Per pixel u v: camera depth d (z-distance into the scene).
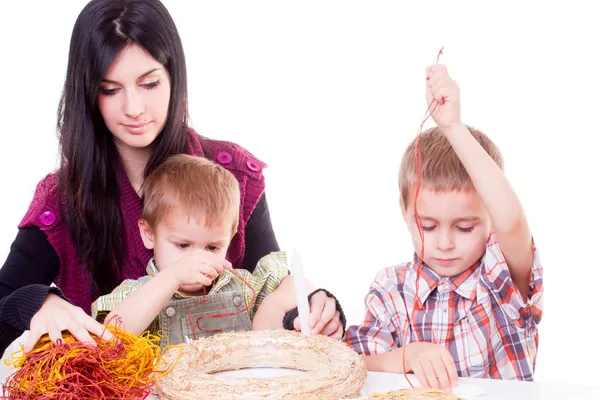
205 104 3.85
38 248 1.88
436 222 1.56
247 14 3.80
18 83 3.56
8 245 3.53
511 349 1.63
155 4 1.76
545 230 3.49
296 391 1.17
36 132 3.58
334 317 1.60
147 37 1.71
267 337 1.41
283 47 3.81
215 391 1.17
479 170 1.40
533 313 1.61
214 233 1.73
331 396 1.19
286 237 3.76
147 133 1.77
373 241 3.73
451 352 1.65
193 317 1.79
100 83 1.72
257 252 2.06
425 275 1.67
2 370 1.97
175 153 1.89
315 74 3.83
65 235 1.88
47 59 3.56
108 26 1.69
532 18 3.54
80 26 1.72
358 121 3.82
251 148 3.87
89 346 1.27
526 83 3.56
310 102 3.85
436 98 1.41
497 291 1.58
